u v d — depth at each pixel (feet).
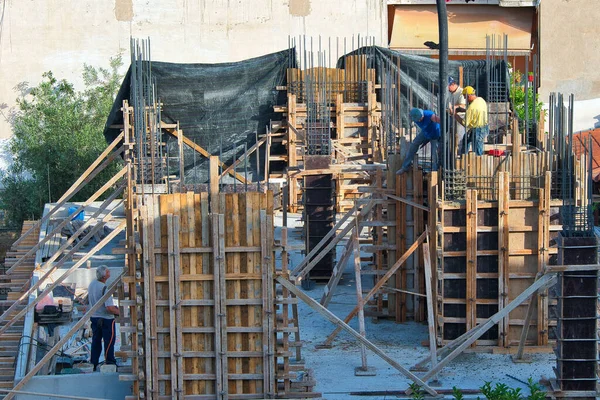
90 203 135.03
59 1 202.18
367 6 203.62
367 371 86.43
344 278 114.62
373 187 99.71
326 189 113.29
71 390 85.81
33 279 118.93
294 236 127.65
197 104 148.46
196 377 79.20
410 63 151.53
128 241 81.41
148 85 137.69
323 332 98.12
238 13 204.03
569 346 80.28
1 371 101.81
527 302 90.12
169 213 77.92
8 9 201.67
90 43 202.69
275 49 204.44
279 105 150.10
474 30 203.31
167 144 143.33
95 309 83.35
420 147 100.63
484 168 91.56
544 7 205.46
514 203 89.25
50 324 107.65
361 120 145.79
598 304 89.10
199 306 78.74
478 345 90.74
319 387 83.41
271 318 78.74
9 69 201.87
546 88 207.00
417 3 204.33
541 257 89.30
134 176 113.91
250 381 79.41
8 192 187.93
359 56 150.30
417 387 81.56
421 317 100.27
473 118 100.22
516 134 104.78
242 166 151.23
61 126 189.47
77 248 119.55
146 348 78.69
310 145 120.67
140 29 203.31
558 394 80.53
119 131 148.36
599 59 206.28
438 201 90.02
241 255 78.54
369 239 112.57
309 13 204.03
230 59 204.74
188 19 203.72
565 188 86.63
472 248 89.45
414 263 99.55
